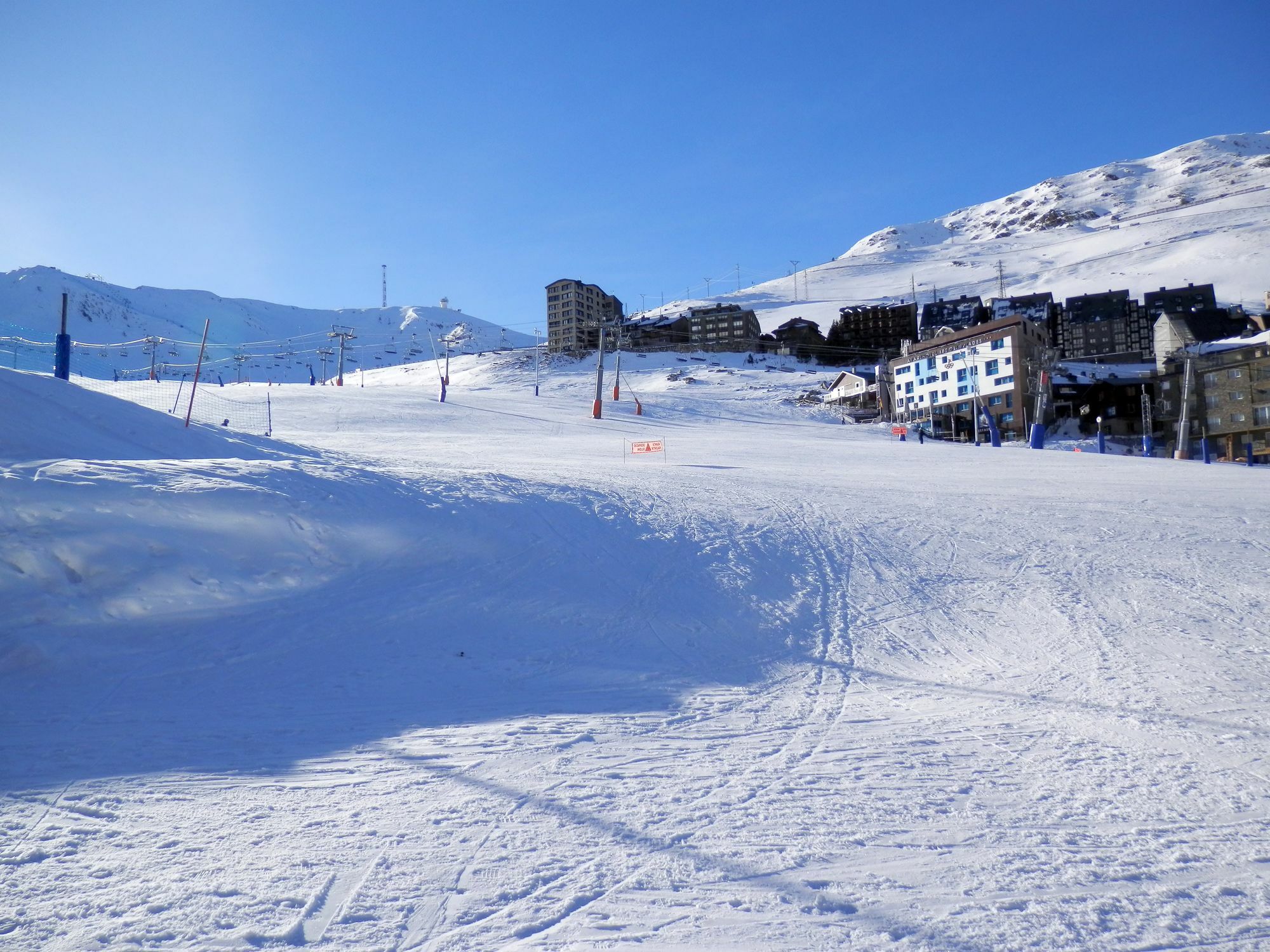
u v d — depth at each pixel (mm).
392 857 3988
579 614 9609
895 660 8883
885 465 29031
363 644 8047
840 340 129750
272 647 7684
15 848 4027
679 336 128000
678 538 13094
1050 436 66812
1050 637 9672
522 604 9617
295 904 3521
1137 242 191500
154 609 7746
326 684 7105
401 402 48344
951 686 7887
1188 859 4094
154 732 5816
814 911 3541
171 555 8227
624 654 8633
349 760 5410
